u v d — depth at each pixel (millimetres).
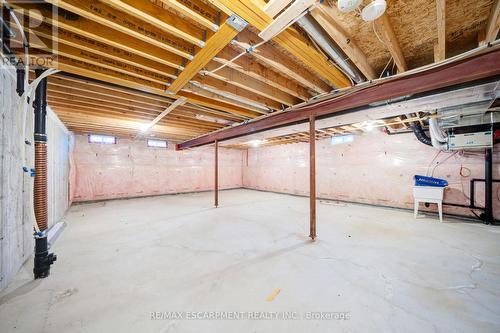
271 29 1573
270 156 9156
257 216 4590
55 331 1348
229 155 10148
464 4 1544
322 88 2773
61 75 2354
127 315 1501
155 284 1904
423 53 2227
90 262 2344
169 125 5152
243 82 2682
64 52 1914
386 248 2734
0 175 1812
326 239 3090
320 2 1389
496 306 1583
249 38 1914
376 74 2549
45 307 1580
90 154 6445
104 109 3744
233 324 1418
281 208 5500
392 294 1748
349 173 6348
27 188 2365
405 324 1409
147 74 2404
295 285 1889
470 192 4277
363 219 4285
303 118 3352
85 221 4148
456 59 1867
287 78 2791
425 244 2875
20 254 2184
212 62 2373
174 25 1617
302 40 1851
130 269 2186
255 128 4363
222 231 3494
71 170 5789
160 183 7910
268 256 2502
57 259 2412
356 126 4984
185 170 8594
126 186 7117
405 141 5266
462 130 4129
